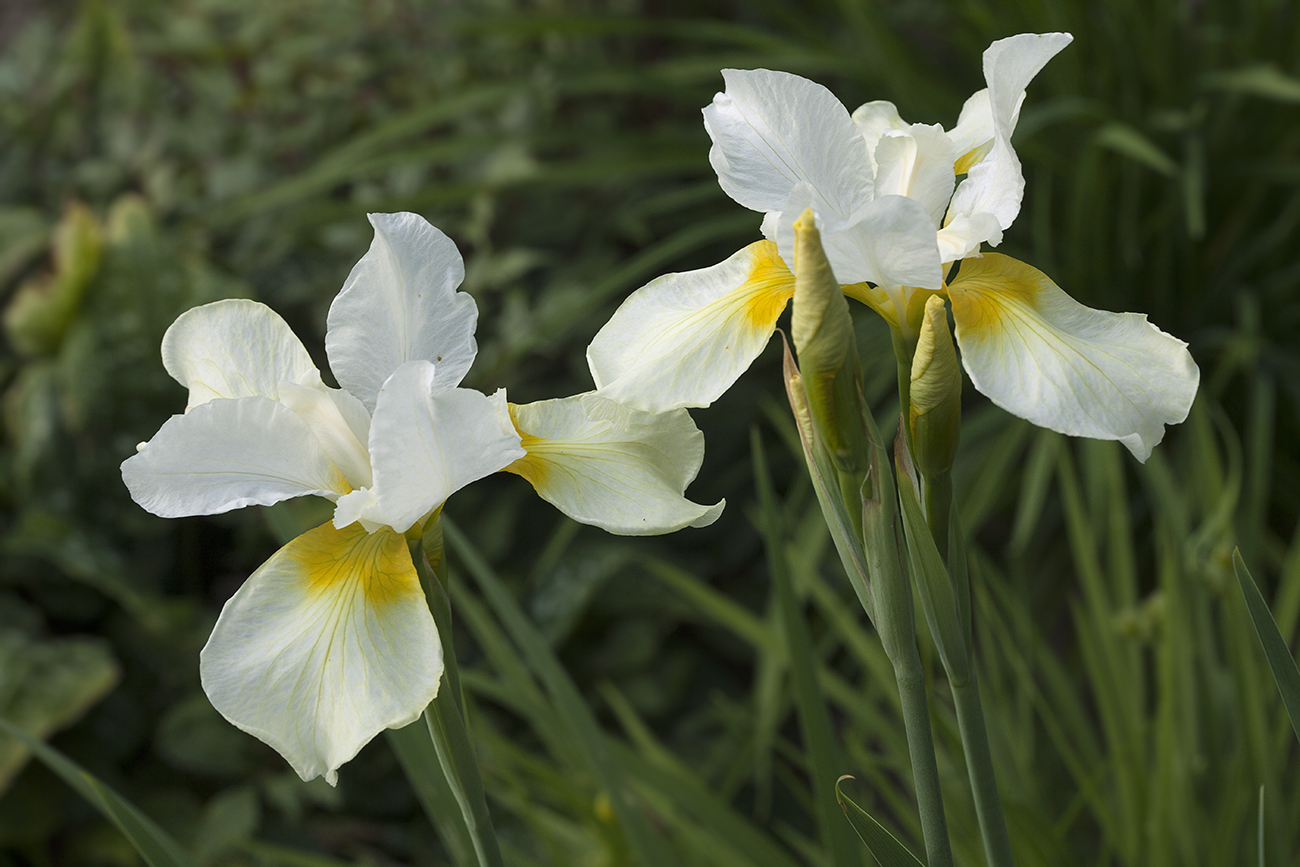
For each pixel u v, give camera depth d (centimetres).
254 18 198
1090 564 103
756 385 179
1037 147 158
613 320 65
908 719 64
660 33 167
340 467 64
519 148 176
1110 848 84
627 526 63
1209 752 95
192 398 65
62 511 171
